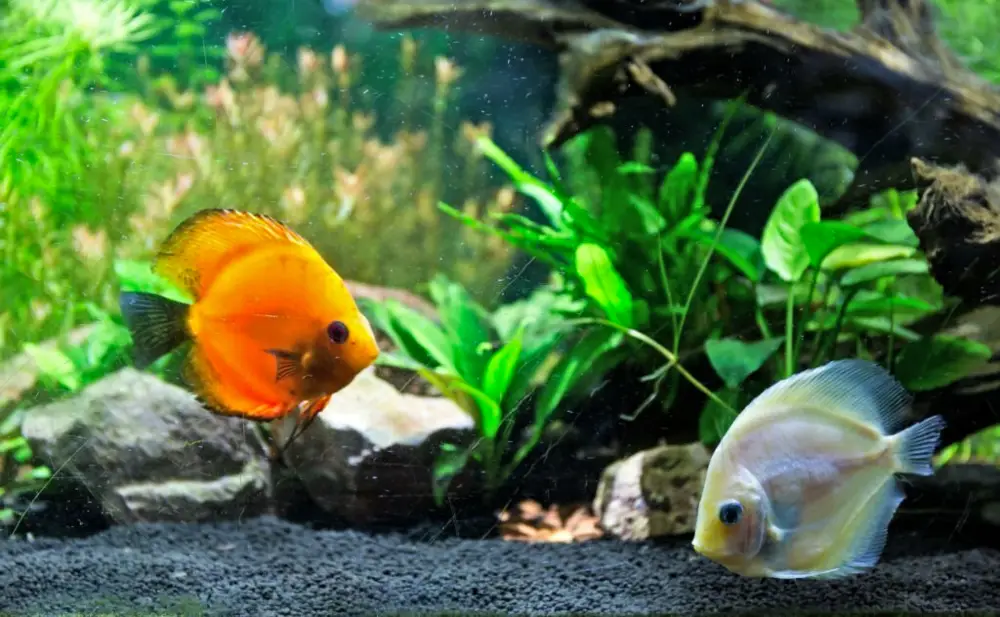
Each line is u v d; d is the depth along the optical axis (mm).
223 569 845
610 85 958
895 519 931
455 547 918
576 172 1094
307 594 800
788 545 669
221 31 1075
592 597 797
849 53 943
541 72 1059
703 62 951
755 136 1038
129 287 953
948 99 945
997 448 1092
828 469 668
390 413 1001
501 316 1093
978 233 891
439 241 1149
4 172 1082
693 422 1033
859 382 677
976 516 916
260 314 697
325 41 1068
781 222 947
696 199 1001
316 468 977
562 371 1016
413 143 1114
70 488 967
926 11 978
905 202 1027
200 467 973
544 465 1020
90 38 1089
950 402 960
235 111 1060
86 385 1017
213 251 698
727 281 1030
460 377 995
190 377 712
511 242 1040
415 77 1087
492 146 1015
